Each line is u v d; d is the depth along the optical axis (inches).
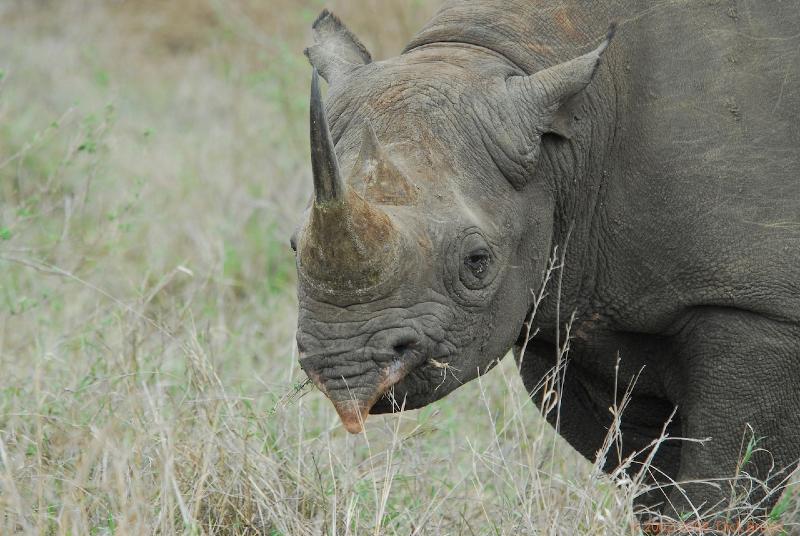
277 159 1034.7
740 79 481.7
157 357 612.1
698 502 484.4
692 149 479.8
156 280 818.8
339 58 491.8
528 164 455.8
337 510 502.9
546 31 486.6
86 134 740.0
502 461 522.0
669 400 523.8
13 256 749.9
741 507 477.7
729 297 478.0
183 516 458.0
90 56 1333.7
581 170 485.7
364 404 410.3
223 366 645.9
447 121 445.4
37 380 539.2
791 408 485.1
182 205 957.2
